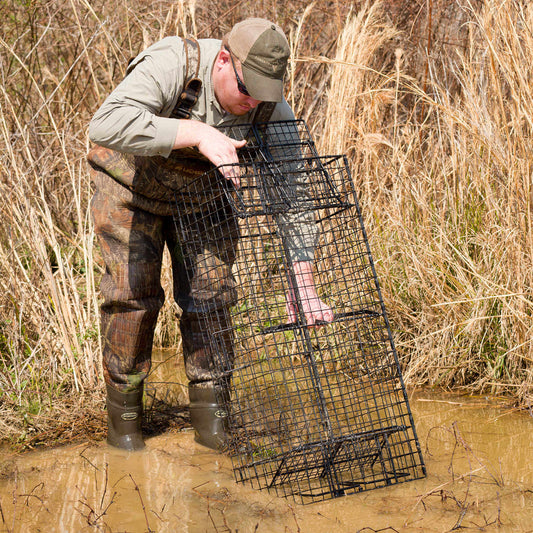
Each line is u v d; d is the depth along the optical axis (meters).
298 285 3.38
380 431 3.22
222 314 3.63
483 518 2.82
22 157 6.14
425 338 4.85
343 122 5.89
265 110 3.29
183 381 4.88
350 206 3.34
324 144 6.01
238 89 3.06
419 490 3.10
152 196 3.38
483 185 4.99
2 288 4.82
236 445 3.51
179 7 5.70
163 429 4.02
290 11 7.54
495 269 4.68
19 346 4.63
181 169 3.32
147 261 3.47
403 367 4.82
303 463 3.25
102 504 3.03
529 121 4.48
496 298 4.57
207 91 3.16
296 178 3.36
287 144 3.38
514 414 4.08
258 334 3.51
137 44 7.16
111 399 3.66
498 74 4.86
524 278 4.45
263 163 3.16
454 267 4.86
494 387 4.46
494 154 4.72
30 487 3.24
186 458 3.57
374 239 5.42
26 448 3.75
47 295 4.84
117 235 3.44
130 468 3.44
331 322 3.38
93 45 7.01
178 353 5.49
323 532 2.74
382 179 5.79
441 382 4.65
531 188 4.49
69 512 2.97
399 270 5.25
